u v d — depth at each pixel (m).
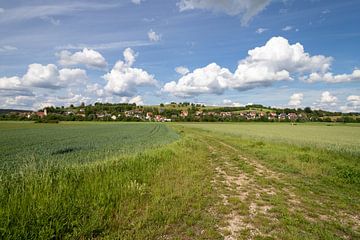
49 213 4.93
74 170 8.51
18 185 6.48
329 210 6.79
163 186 8.13
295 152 18.42
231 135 40.62
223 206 6.73
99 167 9.19
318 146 22.17
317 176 11.10
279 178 10.70
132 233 4.91
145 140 31.48
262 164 14.13
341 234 5.36
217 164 14.02
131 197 6.79
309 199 7.70
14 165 13.28
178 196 7.25
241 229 5.40
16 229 4.37
